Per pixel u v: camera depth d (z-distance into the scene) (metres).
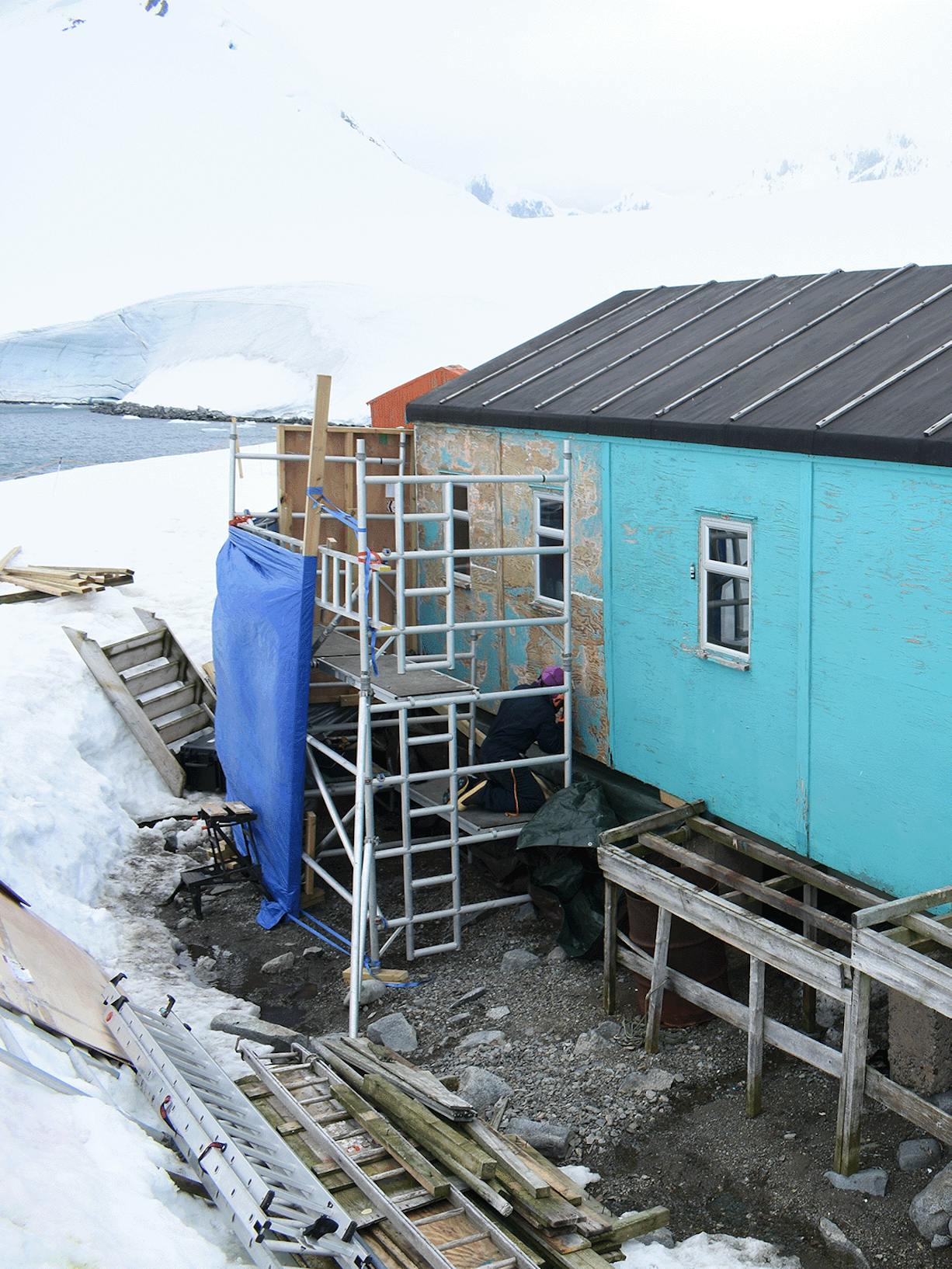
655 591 9.08
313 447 9.66
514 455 10.70
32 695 12.45
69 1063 5.39
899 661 6.98
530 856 9.48
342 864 11.03
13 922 6.59
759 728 8.16
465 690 9.40
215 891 10.71
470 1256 5.08
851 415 7.31
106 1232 4.08
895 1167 6.21
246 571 10.95
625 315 12.62
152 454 44.03
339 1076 6.88
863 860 7.41
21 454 43.81
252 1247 4.46
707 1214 6.11
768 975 8.37
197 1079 5.83
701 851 8.67
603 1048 7.68
